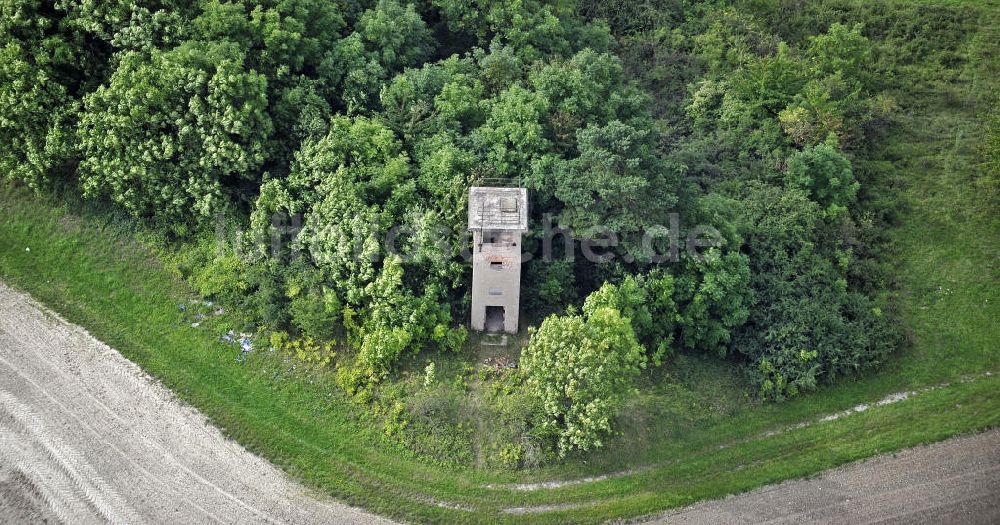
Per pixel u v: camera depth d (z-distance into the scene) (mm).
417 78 54000
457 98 53438
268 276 50625
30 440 45625
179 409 47375
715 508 46062
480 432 47438
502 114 52625
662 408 49250
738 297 50688
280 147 52031
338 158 50219
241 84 49031
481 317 50250
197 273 51719
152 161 49750
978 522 45969
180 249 52500
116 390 47719
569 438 46375
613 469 47062
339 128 51531
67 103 50938
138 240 52719
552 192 50906
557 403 46000
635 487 46500
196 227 52406
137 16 50188
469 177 50531
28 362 48312
